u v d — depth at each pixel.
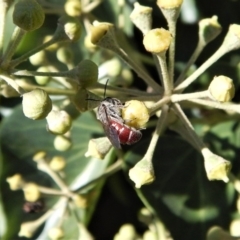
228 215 0.22
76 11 0.22
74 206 0.23
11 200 0.24
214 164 0.18
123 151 0.22
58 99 0.21
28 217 0.24
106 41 0.19
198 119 0.22
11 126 0.24
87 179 0.24
